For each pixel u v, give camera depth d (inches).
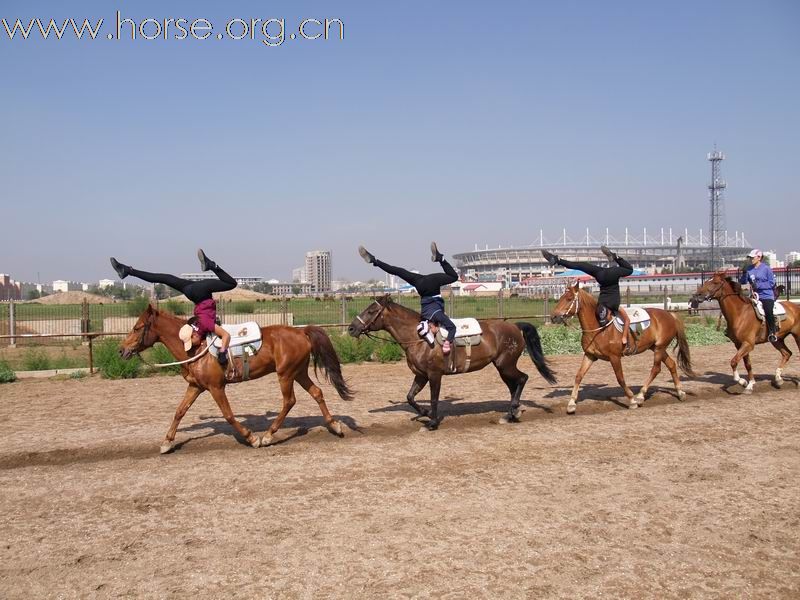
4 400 551.5
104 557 225.1
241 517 261.4
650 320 488.7
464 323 420.5
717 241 4945.9
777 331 534.9
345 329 1018.7
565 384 591.8
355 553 224.5
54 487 304.8
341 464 336.5
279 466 334.3
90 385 636.7
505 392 556.1
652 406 487.5
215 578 207.9
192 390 374.9
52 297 2272.4
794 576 207.6
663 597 194.1
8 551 231.5
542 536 237.6
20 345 1056.8
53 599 196.7
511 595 194.4
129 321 1235.9
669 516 257.4
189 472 326.3
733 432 397.4
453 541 233.6
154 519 261.0
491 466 328.8
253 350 371.6
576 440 382.3
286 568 214.1
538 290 2999.5
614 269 460.8
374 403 510.3
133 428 430.0
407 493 288.0
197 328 363.6
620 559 218.8
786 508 266.2
